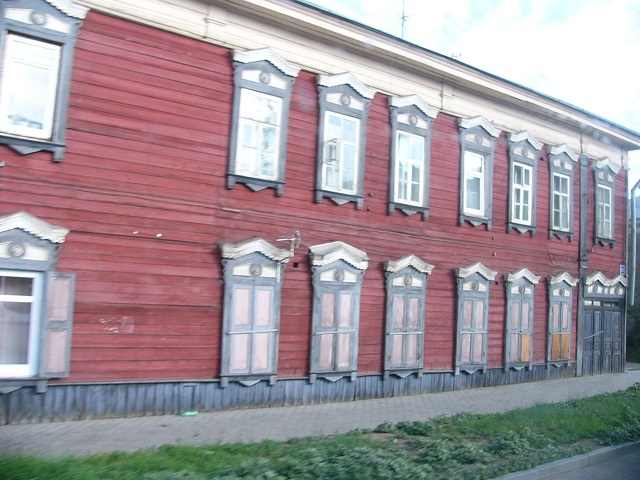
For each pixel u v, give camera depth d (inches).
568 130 807.1
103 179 436.8
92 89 435.2
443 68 630.5
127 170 446.6
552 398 619.2
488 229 690.2
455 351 648.4
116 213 441.1
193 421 437.1
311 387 531.2
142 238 450.9
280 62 517.7
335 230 554.6
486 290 683.4
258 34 512.1
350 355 556.7
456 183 658.8
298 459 319.0
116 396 436.5
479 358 673.0
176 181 466.6
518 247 727.7
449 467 329.4
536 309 752.3
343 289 553.9
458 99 666.8
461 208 658.8
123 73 447.8
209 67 485.4
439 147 644.7
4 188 402.6
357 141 572.7
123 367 439.8
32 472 262.7
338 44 560.1
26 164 410.3
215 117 486.6
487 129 690.2
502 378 703.1
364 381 569.0
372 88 587.2
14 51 409.4
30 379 402.6
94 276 431.2
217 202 486.0
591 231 839.7
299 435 406.3
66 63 423.8
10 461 273.4
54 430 388.8
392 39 581.3
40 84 418.9
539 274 753.6
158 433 394.3
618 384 749.3
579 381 764.0
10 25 404.2
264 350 503.5
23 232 404.2
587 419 478.6
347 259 552.1
